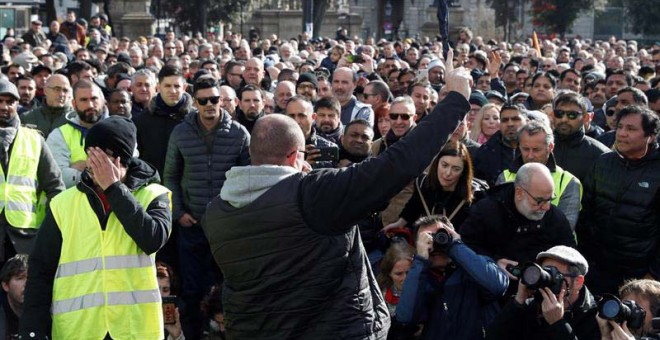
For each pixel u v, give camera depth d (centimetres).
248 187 737
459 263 948
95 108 1370
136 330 870
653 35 10012
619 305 789
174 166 1353
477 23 8306
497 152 1346
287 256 728
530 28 9688
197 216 1336
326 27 7756
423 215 1148
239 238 739
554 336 842
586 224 1227
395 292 1052
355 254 748
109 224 868
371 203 711
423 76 2098
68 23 4006
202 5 7138
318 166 1155
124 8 5700
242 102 1600
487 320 970
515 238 1027
